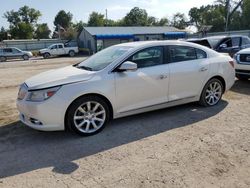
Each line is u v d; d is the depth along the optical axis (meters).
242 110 5.96
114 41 44.25
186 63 5.71
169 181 3.31
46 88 4.43
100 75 4.79
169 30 49.75
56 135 4.87
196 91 5.91
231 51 13.09
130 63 4.82
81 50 44.66
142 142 4.44
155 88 5.29
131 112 5.16
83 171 3.62
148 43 5.34
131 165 3.72
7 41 51.47
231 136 4.55
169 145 4.29
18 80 12.40
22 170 3.72
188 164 3.69
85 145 4.42
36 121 4.54
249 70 8.18
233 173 3.45
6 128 5.35
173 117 5.57
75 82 4.58
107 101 4.88
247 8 60.53
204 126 5.05
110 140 4.57
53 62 25.17
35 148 4.39
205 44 13.45
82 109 4.66
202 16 86.25
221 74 6.22
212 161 3.75
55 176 3.53
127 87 4.98
